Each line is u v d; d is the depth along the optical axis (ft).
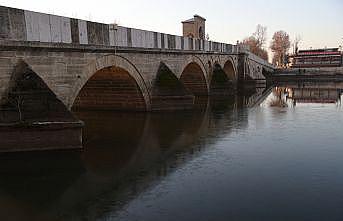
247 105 120.78
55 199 38.96
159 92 95.40
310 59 349.82
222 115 96.73
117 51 75.05
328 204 37.63
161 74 96.53
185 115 93.97
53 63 57.67
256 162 52.13
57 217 34.99
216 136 69.51
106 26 70.49
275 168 49.34
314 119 90.22
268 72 262.06
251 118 91.81
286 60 387.34
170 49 101.04
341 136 69.05
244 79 192.34
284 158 54.13
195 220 34.01
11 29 49.60
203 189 41.73
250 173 47.32
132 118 87.81
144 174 46.98
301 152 57.41
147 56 89.51
